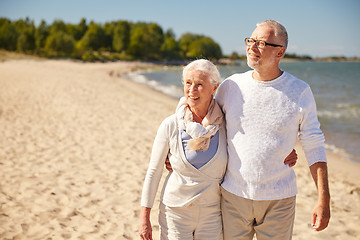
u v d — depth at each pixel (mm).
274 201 1863
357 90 25156
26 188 4422
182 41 129125
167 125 1989
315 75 47656
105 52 100938
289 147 1864
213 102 1989
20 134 7262
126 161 5844
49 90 14891
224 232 2031
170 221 1964
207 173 1925
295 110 1825
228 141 1961
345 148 8172
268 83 1868
